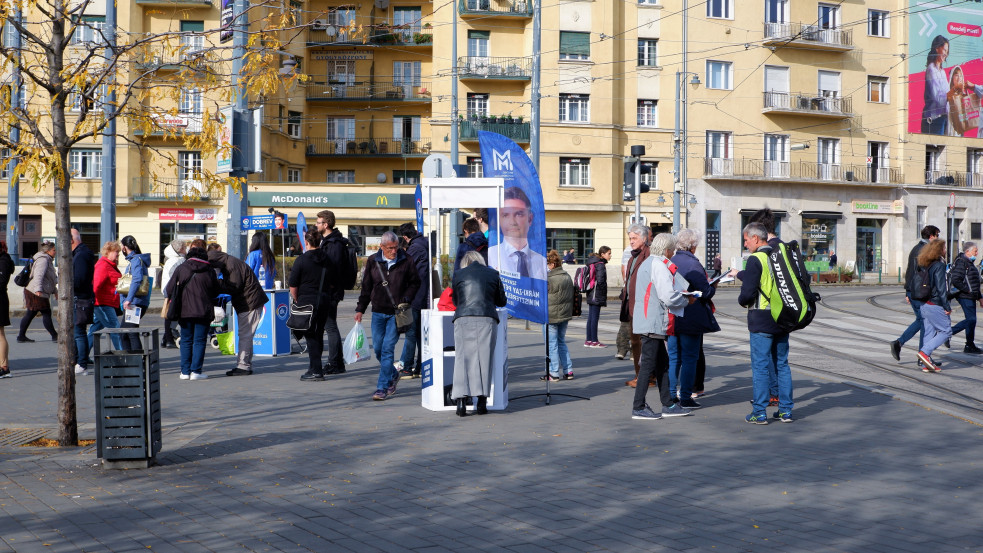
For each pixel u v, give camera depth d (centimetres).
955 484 634
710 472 668
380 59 4962
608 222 4519
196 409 948
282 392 1072
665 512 561
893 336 1766
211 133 793
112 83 788
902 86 5062
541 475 656
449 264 3197
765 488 621
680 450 745
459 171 1739
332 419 889
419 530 521
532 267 991
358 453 731
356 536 509
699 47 4591
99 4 3856
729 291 3716
